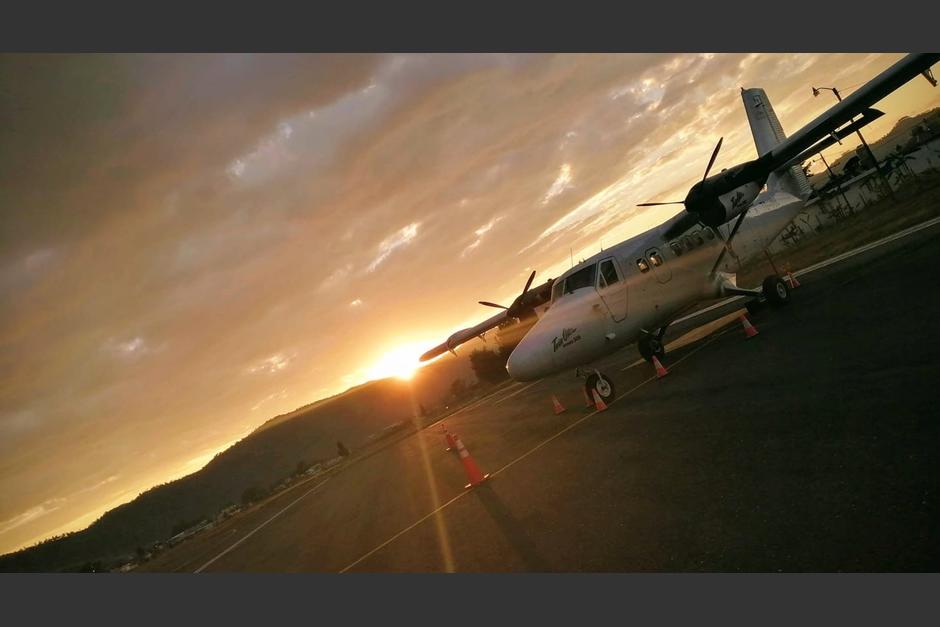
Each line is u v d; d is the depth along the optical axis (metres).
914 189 23.77
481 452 14.75
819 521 3.93
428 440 31.72
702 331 16.30
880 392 5.64
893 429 4.73
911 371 5.79
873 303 9.30
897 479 3.95
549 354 11.05
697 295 13.61
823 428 5.45
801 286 15.45
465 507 9.28
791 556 3.71
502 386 58.72
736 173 12.15
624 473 6.98
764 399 7.21
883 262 12.47
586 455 8.72
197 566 19.56
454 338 21.06
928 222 14.77
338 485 30.62
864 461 4.44
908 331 7.11
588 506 6.41
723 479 5.39
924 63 9.98
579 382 20.62
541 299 16.38
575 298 11.70
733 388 8.40
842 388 6.26
